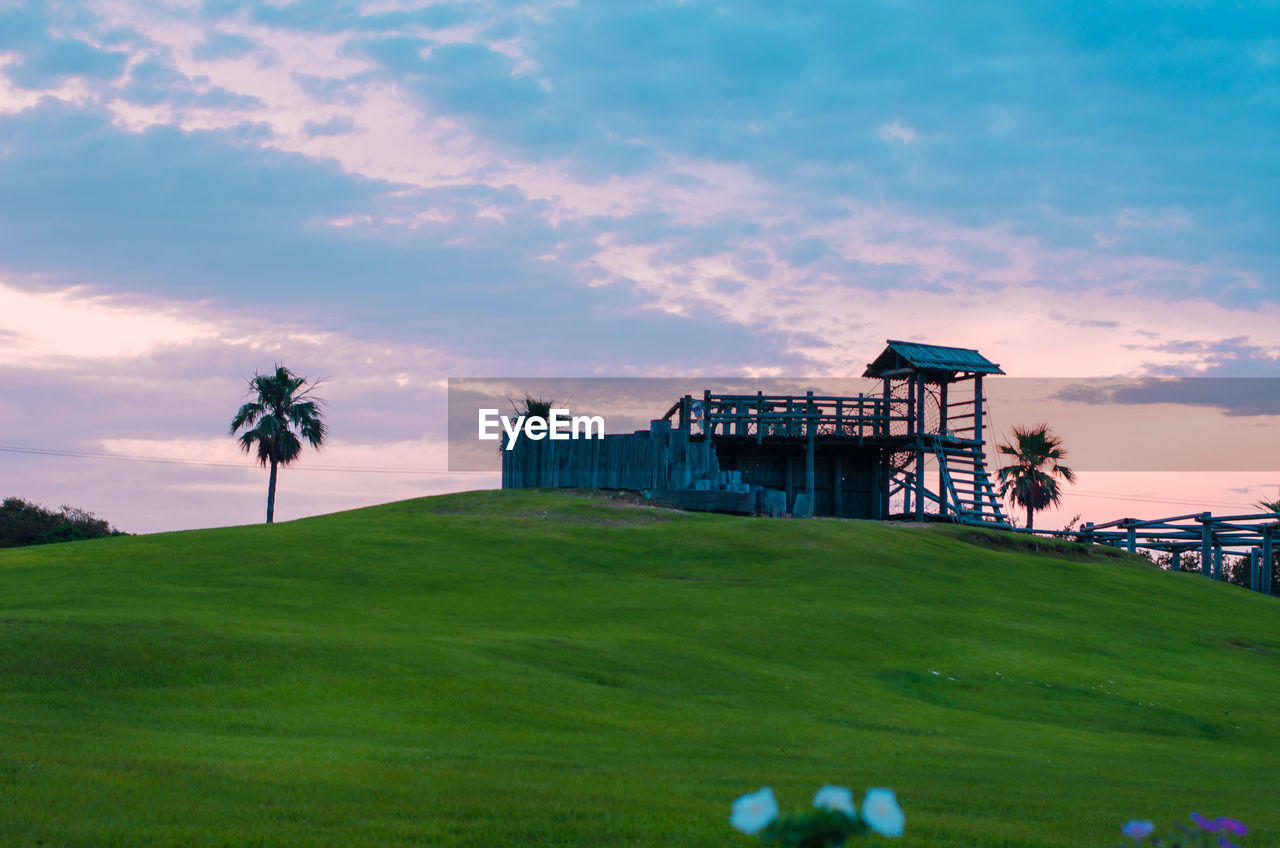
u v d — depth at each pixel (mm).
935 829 11352
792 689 24844
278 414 60531
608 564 40625
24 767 12188
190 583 33000
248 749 14422
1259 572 68438
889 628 32812
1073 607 39750
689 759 16312
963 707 25516
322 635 23828
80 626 21781
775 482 61469
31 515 82125
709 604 33844
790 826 4238
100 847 9289
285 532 43625
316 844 9648
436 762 14430
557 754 16016
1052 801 13969
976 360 61188
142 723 16031
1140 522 58656
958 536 51625
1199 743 23484
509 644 25109
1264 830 12477
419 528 45281
